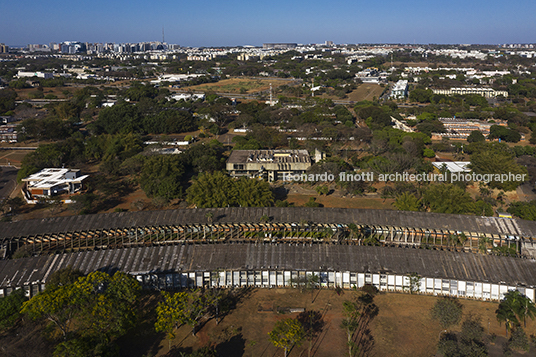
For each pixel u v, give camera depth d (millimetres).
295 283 92375
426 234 115250
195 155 181000
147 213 118062
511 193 156625
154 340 75875
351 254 96250
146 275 91188
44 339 73875
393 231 118750
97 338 68188
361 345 74500
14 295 80000
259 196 132500
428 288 90438
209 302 82500
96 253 95688
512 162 162375
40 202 146125
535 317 80750
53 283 83188
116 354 68000
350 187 154250
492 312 84000
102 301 72125
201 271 92062
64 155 192500
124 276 80125
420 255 95125
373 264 93688
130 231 115688
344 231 117312
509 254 101188
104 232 115188
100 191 156250
